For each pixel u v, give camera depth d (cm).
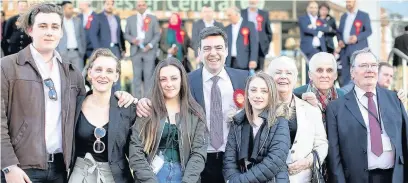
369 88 477
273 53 1145
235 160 441
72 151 418
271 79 441
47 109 410
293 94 477
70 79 425
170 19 965
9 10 960
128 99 429
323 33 951
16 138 401
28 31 417
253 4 935
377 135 466
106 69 420
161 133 424
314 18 963
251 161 434
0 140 392
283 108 445
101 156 418
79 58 916
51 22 408
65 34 902
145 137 422
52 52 419
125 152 429
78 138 419
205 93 474
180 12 1106
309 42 949
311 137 457
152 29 925
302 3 1143
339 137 474
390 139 464
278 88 460
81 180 416
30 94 402
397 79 860
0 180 409
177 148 427
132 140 421
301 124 455
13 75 402
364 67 473
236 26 906
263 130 434
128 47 1011
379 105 475
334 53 959
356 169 466
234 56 900
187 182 413
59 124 414
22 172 392
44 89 409
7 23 892
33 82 405
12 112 402
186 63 961
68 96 418
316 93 508
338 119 475
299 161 448
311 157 453
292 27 1162
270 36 952
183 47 960
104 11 938
